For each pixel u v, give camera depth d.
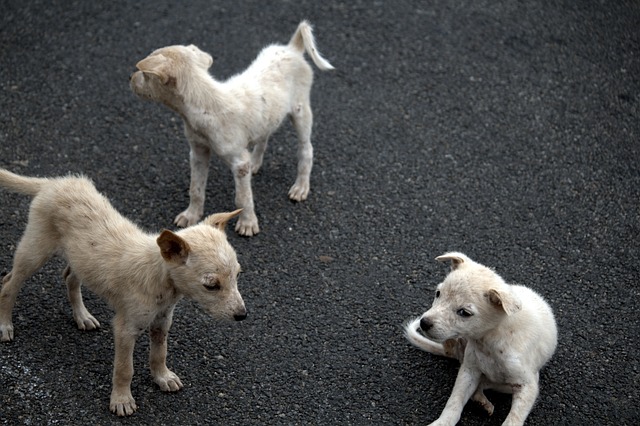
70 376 2.00
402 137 2.64
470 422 1.99
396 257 2.31
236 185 2.30
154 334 1.95
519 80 2.84
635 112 2.76
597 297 2.25
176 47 2.23
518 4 3.12
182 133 2.59
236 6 3.04
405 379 2.06
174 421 1.95
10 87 2.68
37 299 2.13
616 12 3.10
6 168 2.43
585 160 2.60
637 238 2.39
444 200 2.46
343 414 1.99
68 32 2.88
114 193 2.40
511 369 1.94
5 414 1.93
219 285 1.86
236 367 2.05
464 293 1.92
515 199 2.48
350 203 2.44
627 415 2.02
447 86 2.81
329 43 2.93
